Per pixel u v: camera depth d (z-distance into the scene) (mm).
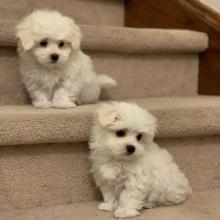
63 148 1403
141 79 1932
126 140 1284
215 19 2008
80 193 1445
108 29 1791
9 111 1438
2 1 1986
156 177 1341
